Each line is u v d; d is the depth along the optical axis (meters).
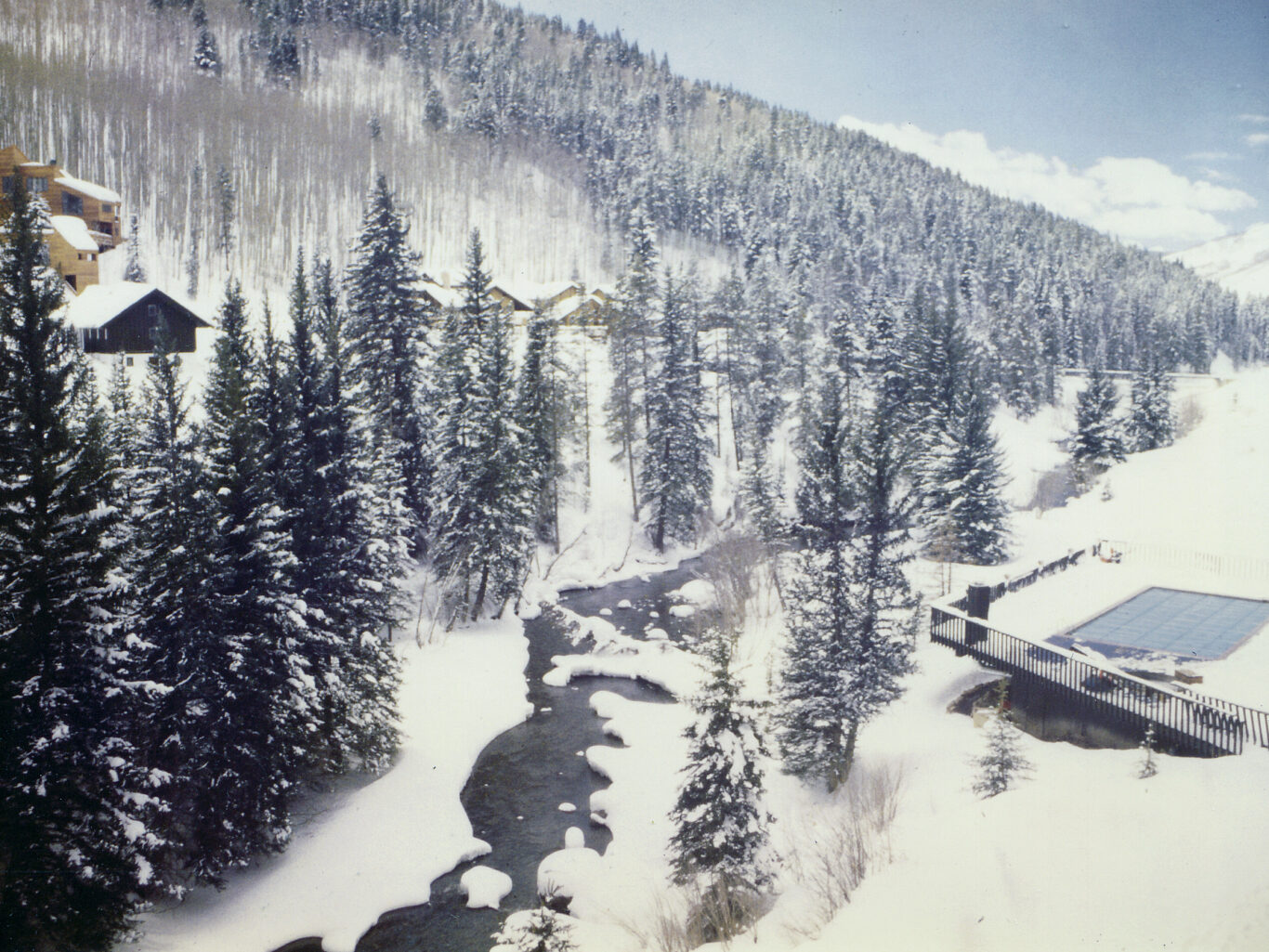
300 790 26.09
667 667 39.22
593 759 30.41
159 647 20.23
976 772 22.84
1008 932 12.97
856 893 17.05
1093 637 30.42
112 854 17.22
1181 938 11.40
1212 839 14.14
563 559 57.34
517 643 42.94
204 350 64.25
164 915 20.41
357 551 27.44
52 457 16.64
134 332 58.09
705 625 43.50
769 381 77.88
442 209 168.00
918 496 50.72
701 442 60.78
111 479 17.97
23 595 16.20
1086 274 152.88
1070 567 42.56
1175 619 32.66
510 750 31.64
